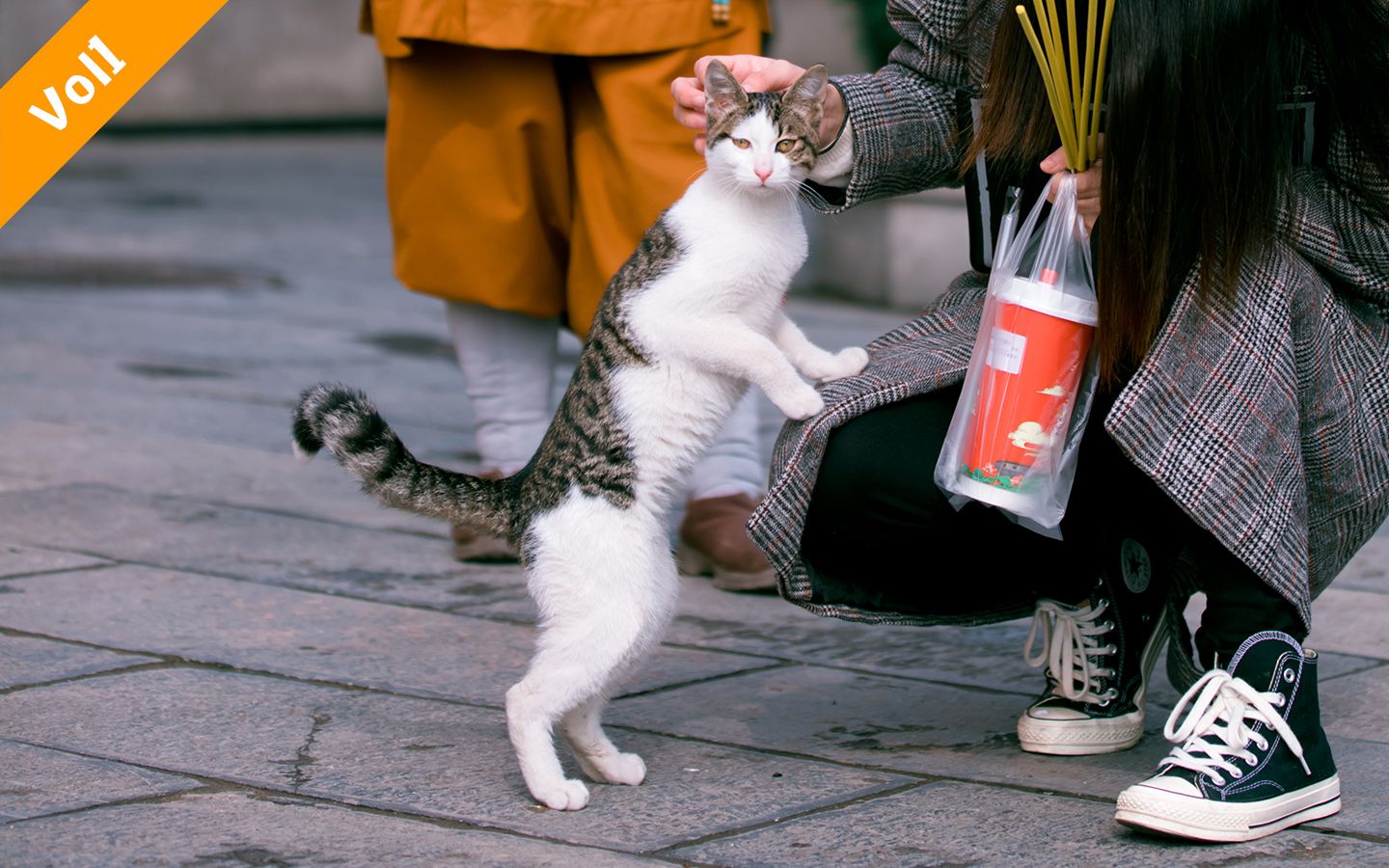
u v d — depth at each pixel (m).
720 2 4.24
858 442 3.00
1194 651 3.63
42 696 3.46
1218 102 2.70
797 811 2.92
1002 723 3.47
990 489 2.86
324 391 3.19
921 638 4.15
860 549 3.11
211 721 3.35
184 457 6.02
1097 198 2.88
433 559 4.81
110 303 9.75
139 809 2.85
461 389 7.55
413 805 2.92
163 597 4.28
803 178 3.23
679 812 2.91
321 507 5.38
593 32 4.18
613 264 4.36
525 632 4.10
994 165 3.14
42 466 5.78
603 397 3.04
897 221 9.80
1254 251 2.78
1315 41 2.81
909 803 2.96
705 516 4.62
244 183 16.41
